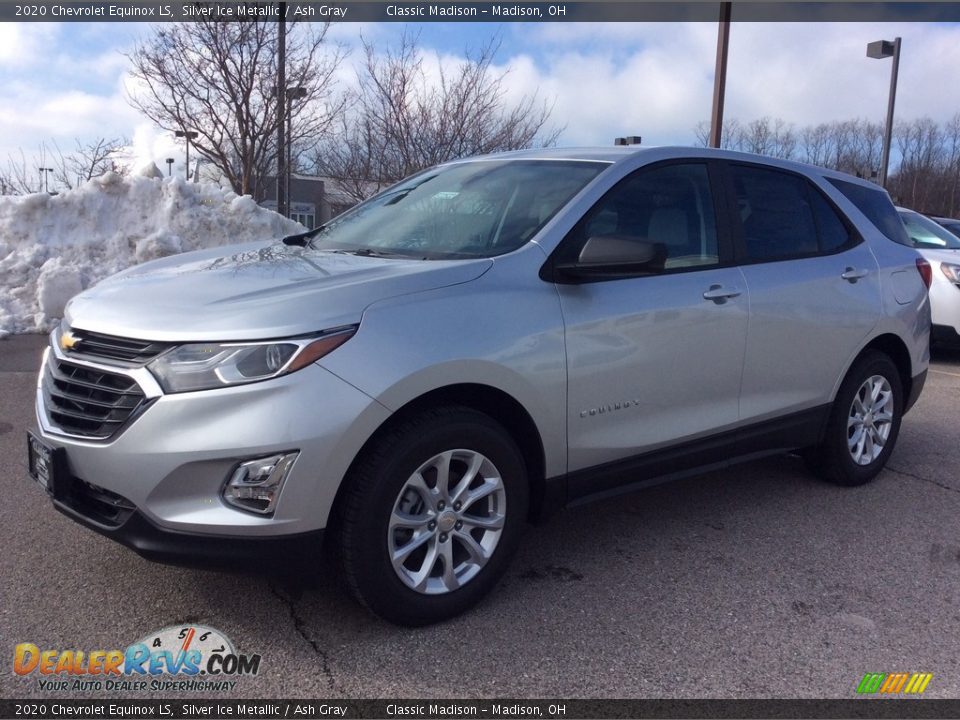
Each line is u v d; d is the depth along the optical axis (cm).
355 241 435
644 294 394
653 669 320
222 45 1250
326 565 333
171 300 330
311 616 348
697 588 385
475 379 334
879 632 352
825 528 461
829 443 512
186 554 300
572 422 370
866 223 534
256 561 302
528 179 424
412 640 333
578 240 382
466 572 350
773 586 390
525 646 332
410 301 329
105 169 1686
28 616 342
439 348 324
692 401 418
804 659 330
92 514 321
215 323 306
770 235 471
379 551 320
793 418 478
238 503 299
